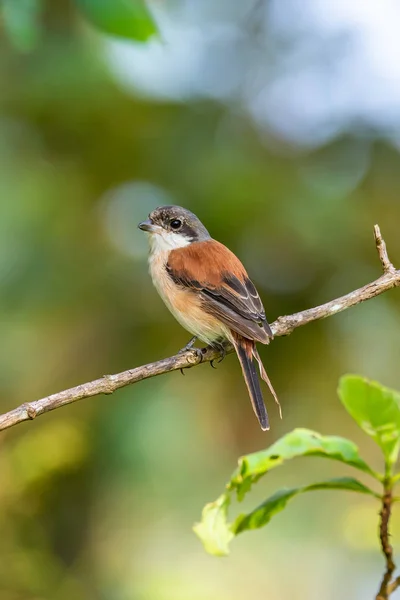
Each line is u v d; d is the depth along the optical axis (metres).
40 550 11.26
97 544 11.54
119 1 5.75
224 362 12.30
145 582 11.49
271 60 13.65
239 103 13.65
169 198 12.66
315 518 12.06
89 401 11.73
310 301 12.43
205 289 8.11
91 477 11.44
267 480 12.11
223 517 5.45
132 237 12.79
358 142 13.64
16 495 11.39
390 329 12.47
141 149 13.22
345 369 12.47
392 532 11.65
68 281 12.05
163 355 12.43
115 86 13.12
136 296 12.49
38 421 11.74
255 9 13.42
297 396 12.42
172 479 11.38
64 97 12.83
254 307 8.01
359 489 5.33
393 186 13.39
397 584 5.14
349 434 12.43
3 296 11.71
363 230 12.66
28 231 11.95
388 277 6.97
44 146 13.20
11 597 10.86
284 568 12.22
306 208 12.35
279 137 13.56
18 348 11.77
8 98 12.83
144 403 11.48
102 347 12.30
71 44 12.80
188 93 13.55
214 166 12.65
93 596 11.22
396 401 5.18
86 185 13.19
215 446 12.02
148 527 11.69
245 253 12.42
